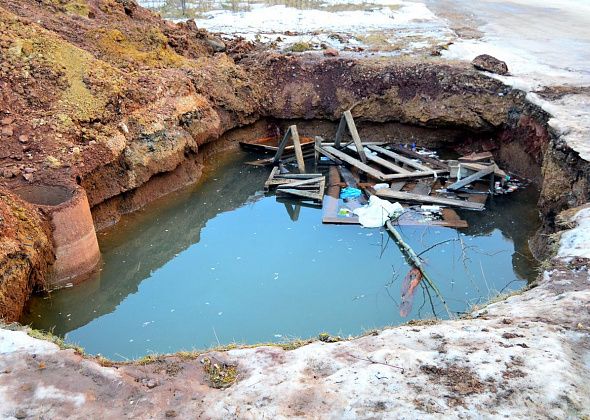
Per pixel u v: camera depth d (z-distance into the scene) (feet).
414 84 51.80
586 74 48.80
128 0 57.36
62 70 40.88
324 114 54.75
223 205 43.93
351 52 58.85
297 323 28.37
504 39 62.80
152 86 44.80
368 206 40.83
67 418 15.75
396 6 88.02
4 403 16.19
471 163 45.37
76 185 34.09
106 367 18.04
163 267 35.17
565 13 78.54
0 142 35.76
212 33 64.44
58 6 51.13
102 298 32.07
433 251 35.50
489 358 16.96
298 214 42.27
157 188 43.09
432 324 20.44
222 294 31.58
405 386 16.06
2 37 40.29
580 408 14.98
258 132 55.77
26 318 28.58
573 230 26.45
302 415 15.35
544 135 41.11
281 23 74.43
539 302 21.33
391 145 52.11
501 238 37.37
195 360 18.52
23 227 29.40
